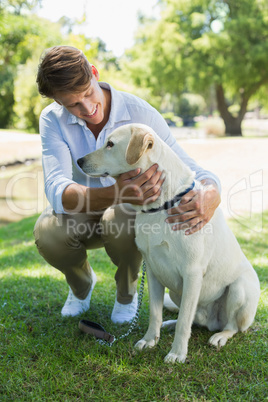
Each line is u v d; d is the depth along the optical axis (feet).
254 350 7.42
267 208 19.81
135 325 8.50
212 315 8.29
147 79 79.61
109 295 10.23
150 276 7.61
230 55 73.15
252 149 33.76
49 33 70.49
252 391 6.27
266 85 76.48
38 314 9.18
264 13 72.38
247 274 8.01
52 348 7.55
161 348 7.50
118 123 8.00
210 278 7.73
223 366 6.92
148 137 6.63
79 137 8.03
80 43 27.55
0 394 6.21
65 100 6.94
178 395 6.21
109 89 7.94
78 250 8.34
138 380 6.52
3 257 14.32
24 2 57.36
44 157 7.94
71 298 9.20
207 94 83.76
